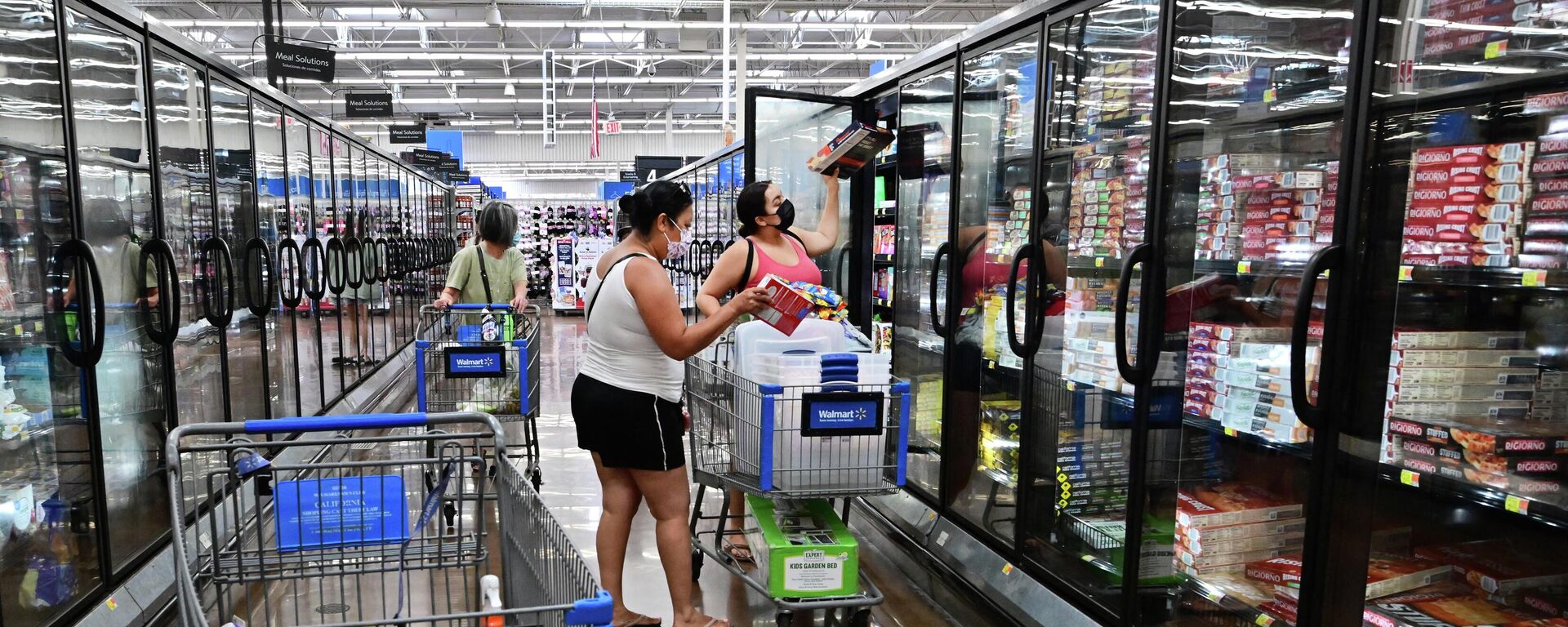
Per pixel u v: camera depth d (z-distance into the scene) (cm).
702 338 260
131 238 306
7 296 239
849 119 476
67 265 264
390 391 770
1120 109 264
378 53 1441
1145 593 250
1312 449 192
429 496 202
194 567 194
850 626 296
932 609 336
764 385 266
